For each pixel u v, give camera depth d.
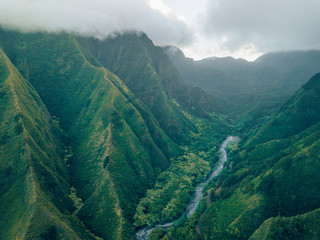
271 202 133.12
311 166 135.50
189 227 145.25
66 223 127.69
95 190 169.12
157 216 164.62
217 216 147.62
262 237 111.25
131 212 162.62
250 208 135.25
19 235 110.31
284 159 149.88
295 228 108.25
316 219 106.94
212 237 133.62
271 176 144.50
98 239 135.38
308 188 128.62
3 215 127.75
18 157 150.88
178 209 169.88
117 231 140.88
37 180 139.12
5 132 165.12
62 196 154.25
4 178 143.75
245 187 155.25
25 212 120.62
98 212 155.12
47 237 112.31
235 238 126.50
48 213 120.12
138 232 152.75
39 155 158.88
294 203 126.81
